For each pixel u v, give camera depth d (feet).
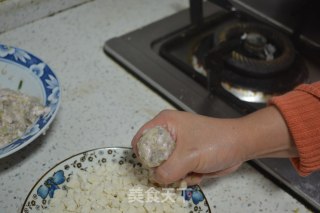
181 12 2.35
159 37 2.13
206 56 1.78
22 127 1.53
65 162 1.42
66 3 2.36
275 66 1.81
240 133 1.25
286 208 1.38
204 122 1.29
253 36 1.92
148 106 1.77
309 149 1.20
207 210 1.31
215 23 2.19
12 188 1.44
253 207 1.39
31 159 1.54
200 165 1.25
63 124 1.67
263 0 2.28
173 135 1.27
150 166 1.24
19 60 1.74
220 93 1.75
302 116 1.20
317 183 1.42
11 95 1.61
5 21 2.17
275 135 1.25
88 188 1.41
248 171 1.51
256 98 1.78
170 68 1.90
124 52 2.00
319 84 1.25
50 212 1.34
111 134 1.64
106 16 2.35
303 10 2.03
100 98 1.80
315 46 2.07
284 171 1.45
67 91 1.83
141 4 2.45
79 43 2.14
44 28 2.25
